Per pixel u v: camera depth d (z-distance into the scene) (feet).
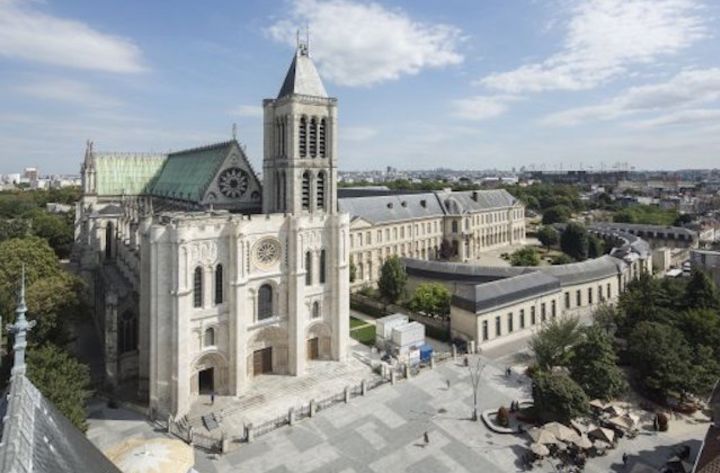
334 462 173.99
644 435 189.26
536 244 646.74
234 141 264.52
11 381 56.39
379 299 357.61
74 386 166.71
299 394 222.07
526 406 207.92
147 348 213.87
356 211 448.65
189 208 274.57
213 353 214.28
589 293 354.74
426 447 182.29
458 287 296.92
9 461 42.29
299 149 242.99
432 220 521.24
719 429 148.25
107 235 339.36
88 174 363.97
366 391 225.15
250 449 181.06
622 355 251.80
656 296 270.05
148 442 141.08
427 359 261.24
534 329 308.19
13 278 247.70
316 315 250.16
